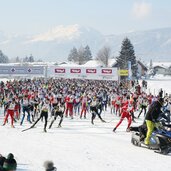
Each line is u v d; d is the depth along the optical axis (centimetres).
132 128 1598
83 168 1119
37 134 1894
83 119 2812
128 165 1180
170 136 1416
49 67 6028
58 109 2203
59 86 4734
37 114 2720
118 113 3269
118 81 6800
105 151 1418
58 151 1389
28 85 4744
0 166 829
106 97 3912
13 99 2253
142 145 1591
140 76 13000
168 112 2431
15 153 1320
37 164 1149
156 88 7475
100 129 2184
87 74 5972
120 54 12212
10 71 6019
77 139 1728
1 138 1705
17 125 2348
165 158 1324
